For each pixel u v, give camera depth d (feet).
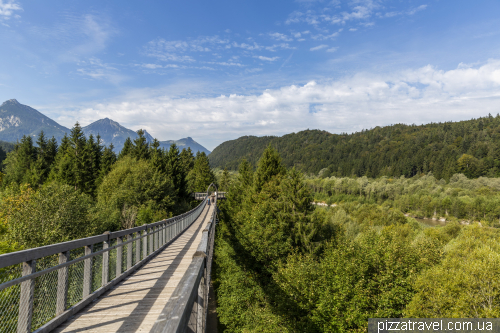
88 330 14.64
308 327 61.46
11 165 232.12
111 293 21.13
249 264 90.58
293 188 101.65
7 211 87.04
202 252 11.96
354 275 65.98
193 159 339.57
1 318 11.53
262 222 94.43
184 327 5.27
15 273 12.27
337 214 204.74
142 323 15.67
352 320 59.57
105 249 21.49
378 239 78.79
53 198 77.71
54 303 15.24
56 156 219.82
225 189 298.56
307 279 68.08
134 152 228.84
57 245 14.97
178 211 161.38
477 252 74.02
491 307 54.90
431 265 71.51
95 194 179.52
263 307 71.15
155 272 27.91
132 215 117.91
